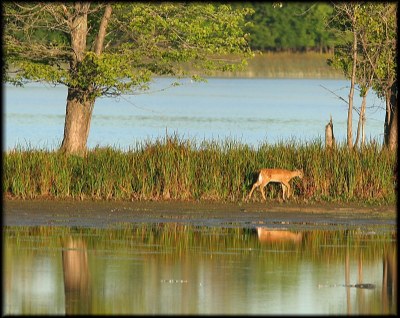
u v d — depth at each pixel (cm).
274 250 5103
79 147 7175
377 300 4209
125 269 4684
